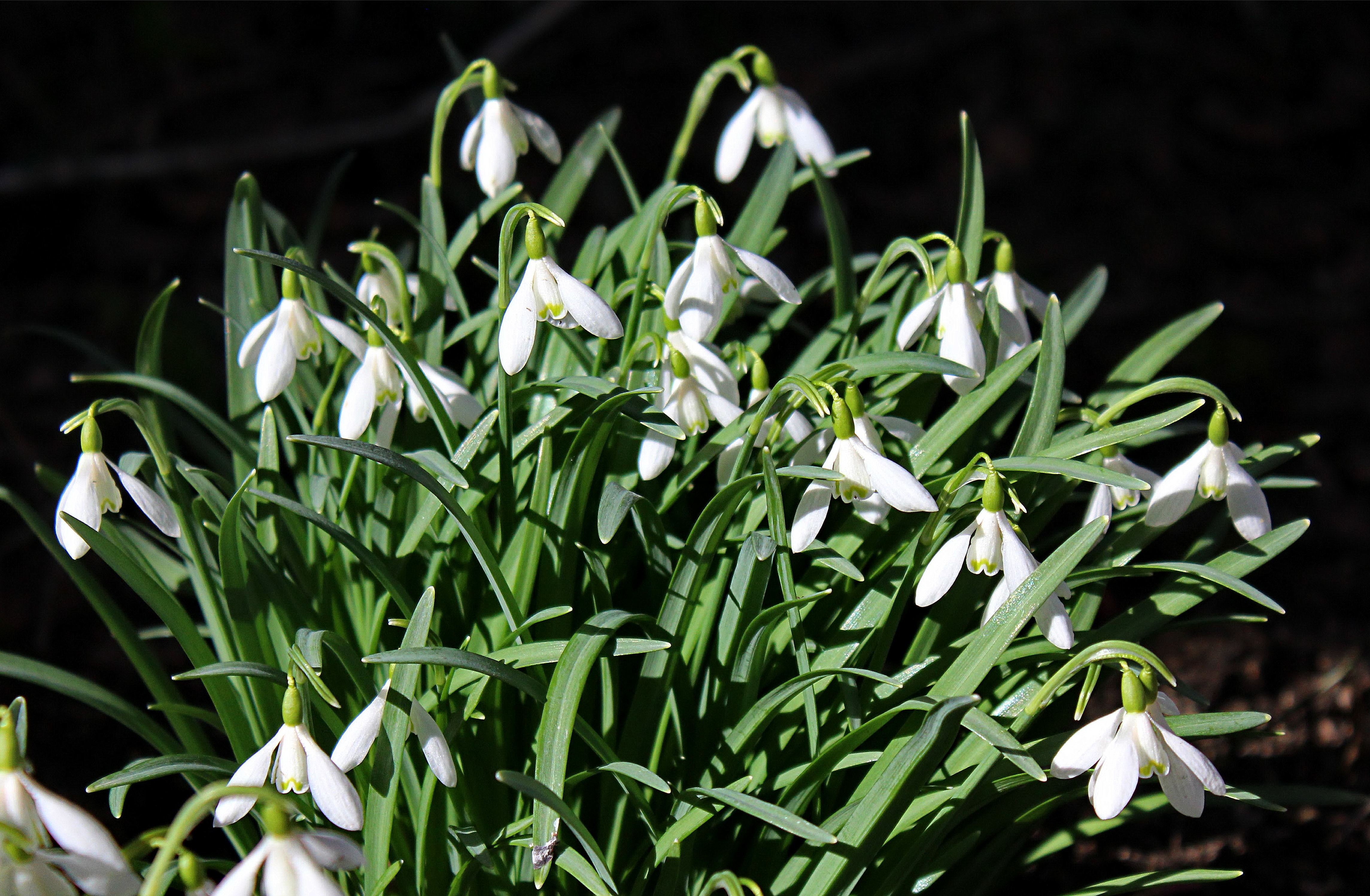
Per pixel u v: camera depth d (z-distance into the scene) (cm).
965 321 101
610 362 106
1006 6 232
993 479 97
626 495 99
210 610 103
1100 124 217
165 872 95
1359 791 115
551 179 193
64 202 181
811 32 226
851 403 98
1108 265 189
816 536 98
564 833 101
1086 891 101
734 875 96
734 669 100
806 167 121
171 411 107
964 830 101
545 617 98
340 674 103
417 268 112
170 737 101
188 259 175
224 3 213
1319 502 146
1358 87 226
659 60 218
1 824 91
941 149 210
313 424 107
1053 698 102
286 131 194
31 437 143
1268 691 119
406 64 212
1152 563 101
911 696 101
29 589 124
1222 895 111
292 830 91
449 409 102
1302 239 195
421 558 104
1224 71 228
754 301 111
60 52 200
